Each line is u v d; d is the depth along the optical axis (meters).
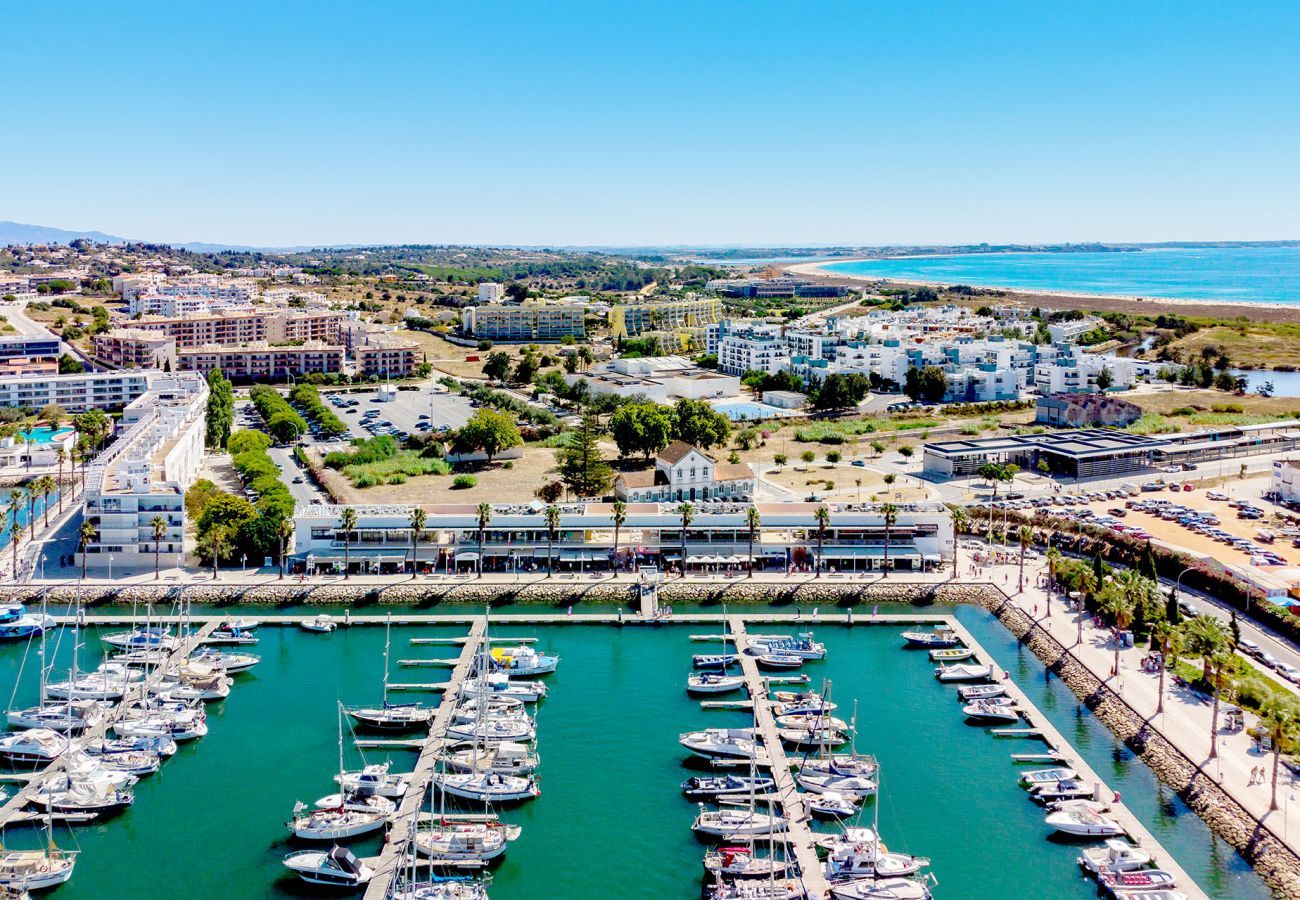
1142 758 193.25
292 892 158.00
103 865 164.38
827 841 168.88
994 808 178.88
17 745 196.88
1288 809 169.88
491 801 181.12
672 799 183.38
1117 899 151.88
